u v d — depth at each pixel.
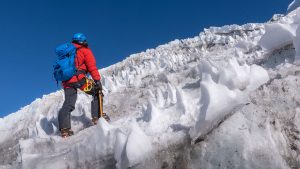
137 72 11.52
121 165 4.31
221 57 8.37
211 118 4.04
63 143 6.14
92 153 4.85
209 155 3.90
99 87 6.90
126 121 6.29
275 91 4.25
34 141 6.24
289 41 5.77
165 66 11.20
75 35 6.95
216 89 4.20
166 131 4.57
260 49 7.43
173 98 5.46
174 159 4.18
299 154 3.72
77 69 6.72
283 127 3.91
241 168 3.66
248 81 4.65
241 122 3.89
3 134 11.52
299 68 4.81
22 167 5.62
